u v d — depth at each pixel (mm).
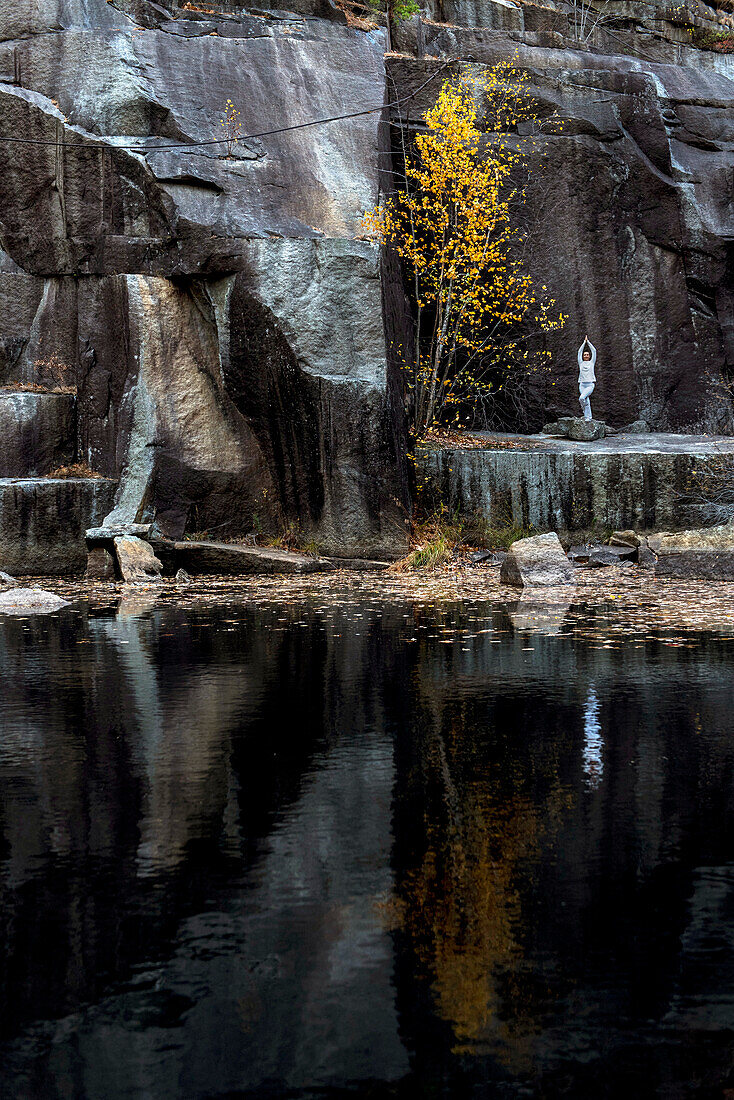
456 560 16953
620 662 7391
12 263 18531
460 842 3559
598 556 16281
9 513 16094
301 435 17562
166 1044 2301
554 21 25656
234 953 2727
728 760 4625
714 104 24188
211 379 18266
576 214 21594
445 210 19312
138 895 3113
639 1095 2092
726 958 2676
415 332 21156
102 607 11719
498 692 6320
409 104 21094
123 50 18312
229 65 18812
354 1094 2109
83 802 4070
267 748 4930
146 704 6039
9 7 18672
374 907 3002
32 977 2604
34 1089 2121
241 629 9555
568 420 20016
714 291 22891
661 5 27109
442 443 18984
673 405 22453
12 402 17469
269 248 17422
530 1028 2354
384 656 7801
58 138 18016
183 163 17781
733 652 7801
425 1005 2455
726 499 17766
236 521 18047
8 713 5812
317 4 20984
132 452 17672
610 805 3973
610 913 2949
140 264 17906
